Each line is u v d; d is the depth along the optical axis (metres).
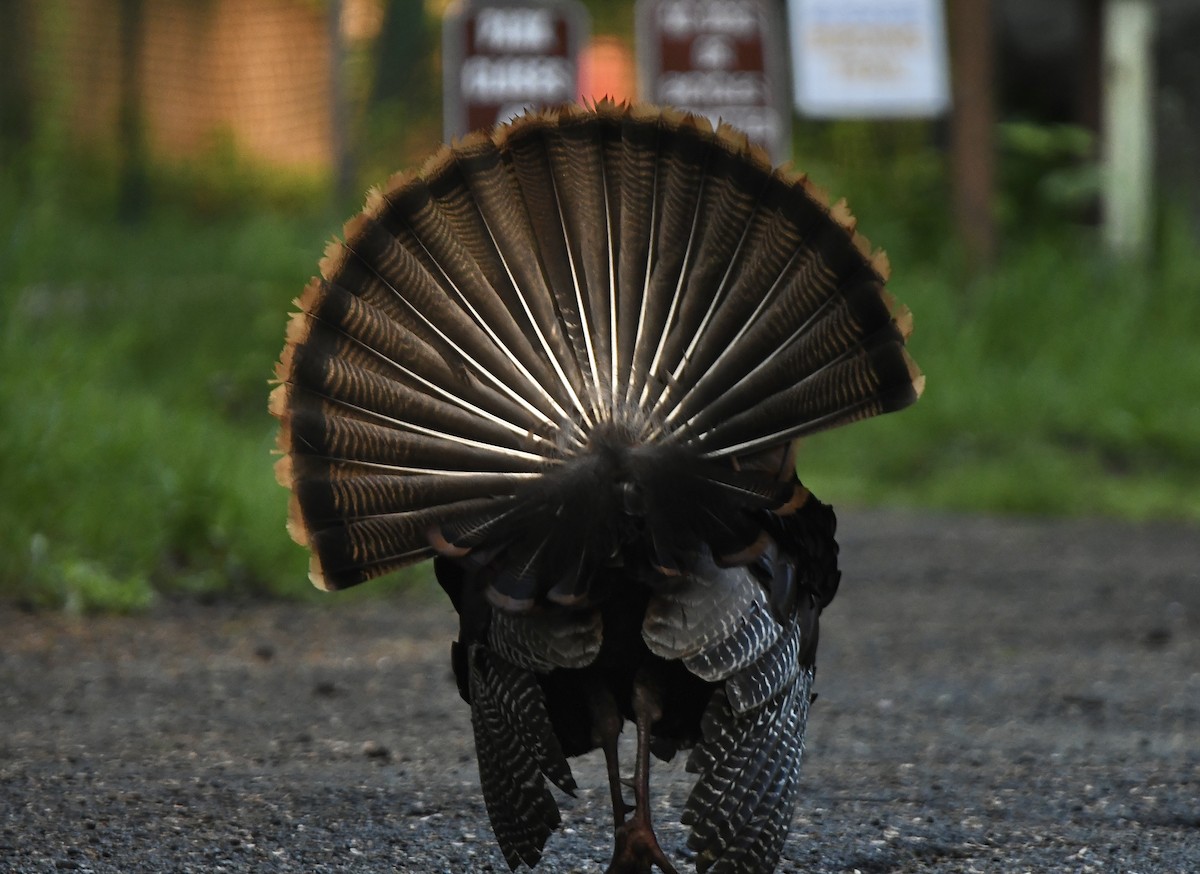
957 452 50.03
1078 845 18.06
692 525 14.67
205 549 32.72
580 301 15.30
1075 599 33.09
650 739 15.16
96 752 20.88
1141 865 17.47
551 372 15.16
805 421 15.07
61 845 17.25
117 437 33.94
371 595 32.09
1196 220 63.25
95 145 73.44
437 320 15.33
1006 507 45.66
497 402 15.13
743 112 53.16
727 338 15.14
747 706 14.34
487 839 17.98
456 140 15.46
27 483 31.20
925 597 33.28
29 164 43.38
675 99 52.94
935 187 63.94
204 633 28.36
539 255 15.36
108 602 29.41
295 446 15.03
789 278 15.09
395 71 81.44
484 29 51.66
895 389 14.87
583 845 18.05
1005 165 65.88
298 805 18.92
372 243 15.29
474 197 15.44
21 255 37.22
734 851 14.24
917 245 62.25
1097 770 20.95
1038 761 21.39
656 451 14.87
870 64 54.88
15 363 34.16
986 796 19.83
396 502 15.09
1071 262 59.50
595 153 15.38
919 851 17.86
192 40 78.12
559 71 51.91
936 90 55.16
